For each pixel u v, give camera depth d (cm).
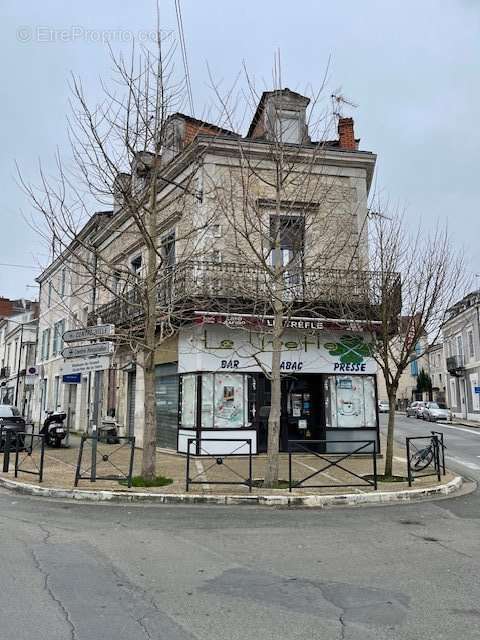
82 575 482
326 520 745
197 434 1370
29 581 461
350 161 1521
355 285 1334
